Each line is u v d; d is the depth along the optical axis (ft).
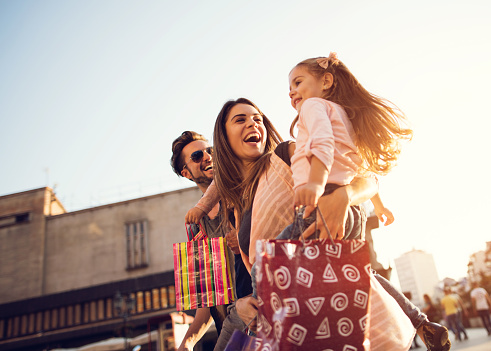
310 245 4.69
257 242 4.63
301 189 4.86
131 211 107.14
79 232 108.47
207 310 9.09
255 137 7.30
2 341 95.66
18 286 106.73
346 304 4.59
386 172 6.18
